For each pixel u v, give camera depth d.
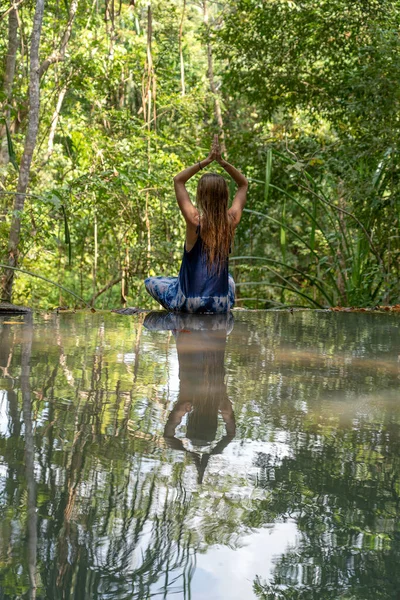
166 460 1.28
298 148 9.35
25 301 11.58
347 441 1.46
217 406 1.76
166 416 1.63
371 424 1.61
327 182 8.98
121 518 0.99
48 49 9.55
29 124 6.31
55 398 1.78
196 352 2.68
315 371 2.34
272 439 1.46
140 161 9.05
